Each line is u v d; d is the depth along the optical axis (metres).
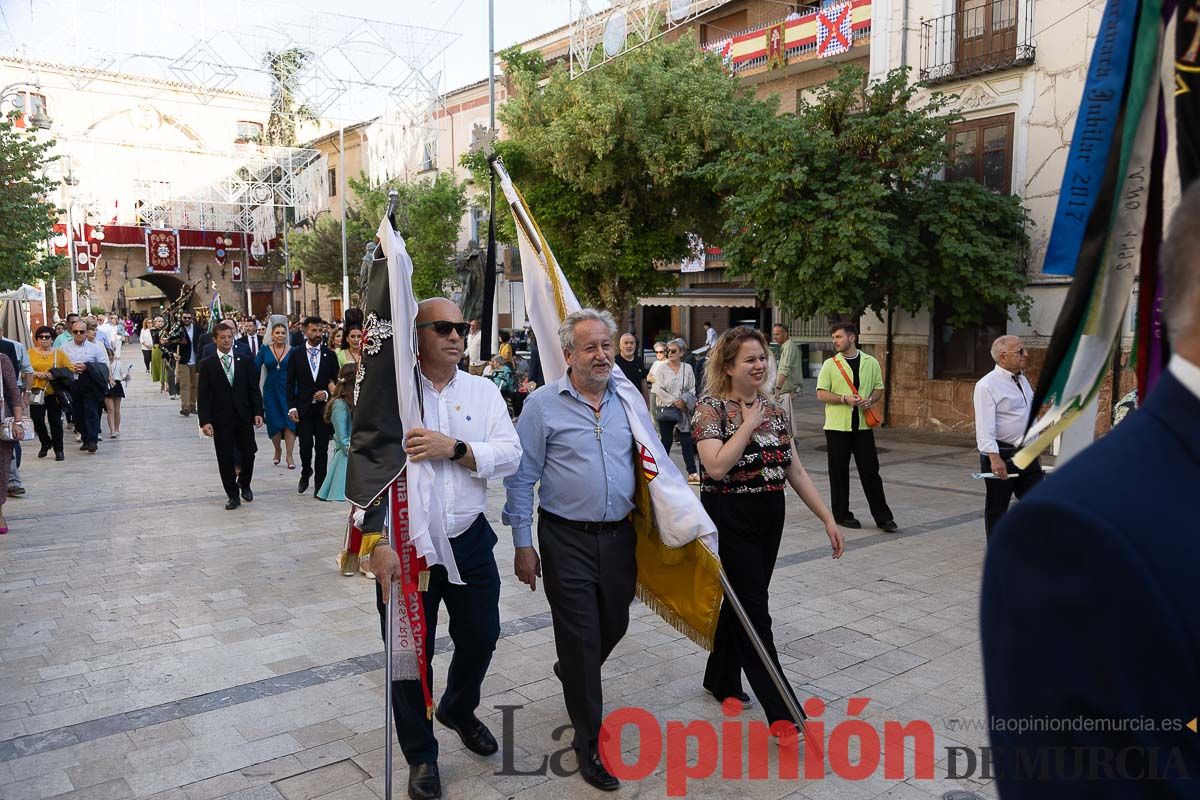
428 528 3.31
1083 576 0.97
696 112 15.89
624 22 16.08
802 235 12.15
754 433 3.84
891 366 15.63
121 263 48.16
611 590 3.58
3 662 4.71
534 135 17.20
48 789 3.41
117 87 41.75
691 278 25.78
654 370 10.11
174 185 44.12
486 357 4.14
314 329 9.27
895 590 6.01
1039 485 1.08
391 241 3.28
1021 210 13.23
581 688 3.46
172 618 5.43
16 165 16.95
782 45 21.38
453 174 29.44
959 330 14.81
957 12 14.30
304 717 4.06
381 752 3.72
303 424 9.37
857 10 19.34
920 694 4.31
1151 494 0.98
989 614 1.09
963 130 14.34
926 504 9.04
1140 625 0.93
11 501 9.10
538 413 3.59
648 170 16.38
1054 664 0.99
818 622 5.36
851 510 8.74
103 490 9.73
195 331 17.28
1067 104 12.98
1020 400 5.94
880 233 11.71
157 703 4.20
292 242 36.81
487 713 4.14
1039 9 13.21
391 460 3.29
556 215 17.33
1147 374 1.92
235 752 3.72
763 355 3.80
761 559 3.85
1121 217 1.91
